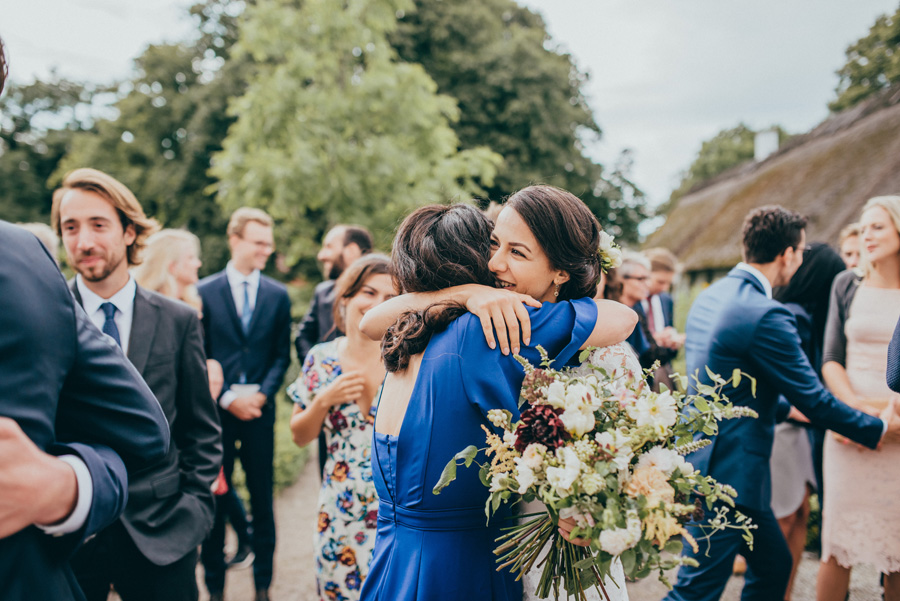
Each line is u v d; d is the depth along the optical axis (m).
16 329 0.85
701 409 1.16
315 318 3.87
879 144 13.32
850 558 2.33
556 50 21.72
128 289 2.04
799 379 2.07
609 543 0.97
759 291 2.29
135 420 1.06
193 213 18.11
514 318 1.21
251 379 3.53
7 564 0.83
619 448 1.04
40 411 0.88
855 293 2.56
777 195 16.16
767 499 2.14
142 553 1.79
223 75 17.42
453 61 17.61
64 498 0.84
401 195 10.67
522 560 1.21
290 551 3.91
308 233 11.48
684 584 2.15
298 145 10.14
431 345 1.28
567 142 18.58
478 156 12.37
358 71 11.59
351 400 2.11
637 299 3.54
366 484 2.12
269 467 3.38
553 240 1.30
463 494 1.21
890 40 22.02
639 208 22.72
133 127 19.97
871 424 2.06
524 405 1.24
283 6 10.91
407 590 1.20
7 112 26.91
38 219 24.92
